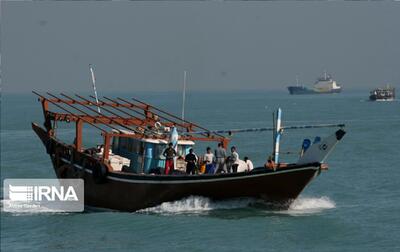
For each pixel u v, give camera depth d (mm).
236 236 76750
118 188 89625
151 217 85438
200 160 92250
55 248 75375
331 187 111188
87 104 105688
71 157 96688
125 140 95312
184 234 78188
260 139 193875
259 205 86562
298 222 82250
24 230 84312
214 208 86812
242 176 82938
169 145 88625
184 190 85562
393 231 79188
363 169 131000
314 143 81625
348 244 74500
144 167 90500
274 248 73062
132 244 75625
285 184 83000
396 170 128375
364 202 96812
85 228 83125
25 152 173500
